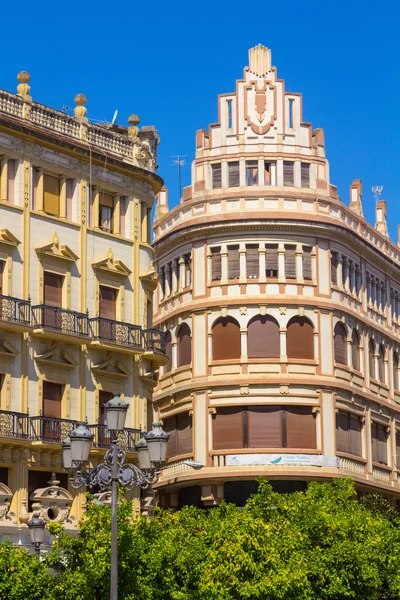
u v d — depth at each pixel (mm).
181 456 86312
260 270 86312
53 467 63500
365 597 59875
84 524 47781
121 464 43219
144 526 50250
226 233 87125
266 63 90438
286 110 89750
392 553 61625
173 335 89500
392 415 97250
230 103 89938
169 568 48844
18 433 61625
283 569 53156
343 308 88750
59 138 66250
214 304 86375
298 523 59312
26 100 65312
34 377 63500
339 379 87312
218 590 51438
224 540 53219
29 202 64750
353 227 93000
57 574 55562
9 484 61500
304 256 87438
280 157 88375
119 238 69938
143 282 71188
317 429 85375
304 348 86250
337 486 67500
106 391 67438
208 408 85438
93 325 66875
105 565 46094
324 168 89938
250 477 83500
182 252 89312
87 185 68312
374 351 95688
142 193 71938
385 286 99375
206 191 88750
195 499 86812
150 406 71000
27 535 61312
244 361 85188
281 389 84750
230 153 88812
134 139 71938
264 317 86000
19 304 62875
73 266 66750
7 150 63875
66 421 64000
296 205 87750
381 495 91312
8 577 46781
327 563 57969
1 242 62781
